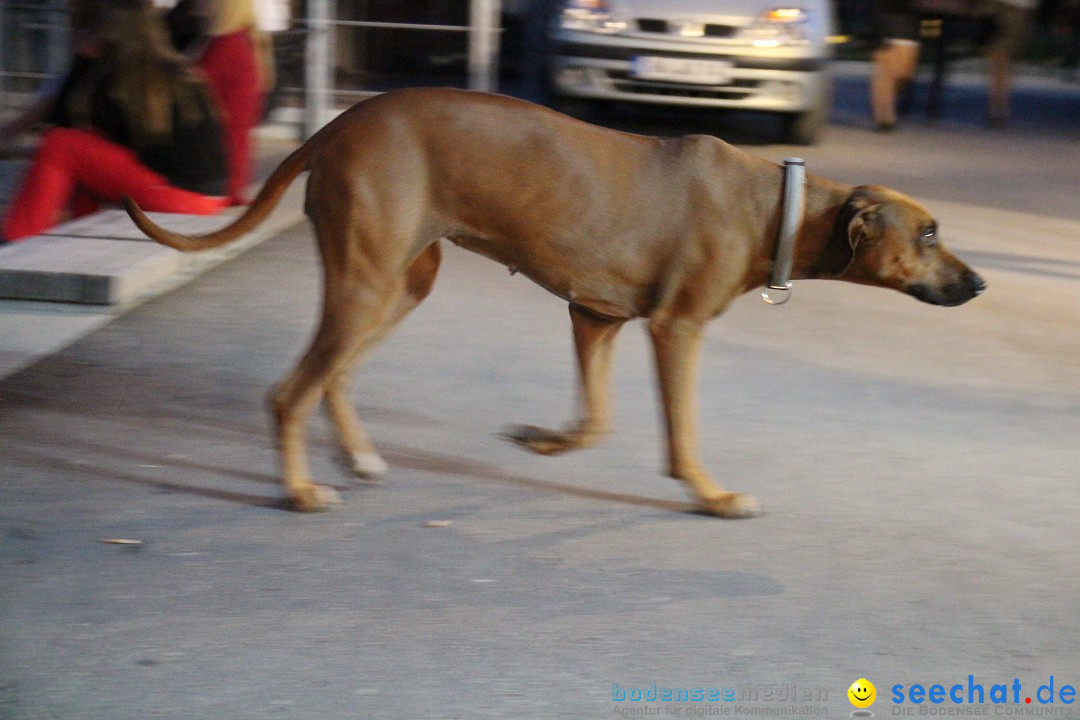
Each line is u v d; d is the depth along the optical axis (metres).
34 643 3.46
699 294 4.23
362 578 3.92
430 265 4.57
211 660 3.41
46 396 5.36
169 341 6.17
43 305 6.59
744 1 12.72
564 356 6.29
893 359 6.51
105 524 4.22
